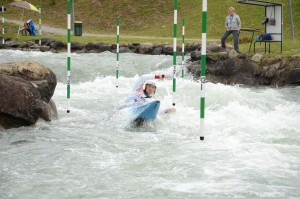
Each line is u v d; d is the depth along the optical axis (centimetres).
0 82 1453
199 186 941
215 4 6272
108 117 1645
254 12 5762
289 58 2709
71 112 1788
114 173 1028
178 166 1079
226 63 2806
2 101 1443
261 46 3362
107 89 2430
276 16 2923
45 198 877
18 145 1268
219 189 924
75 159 1135
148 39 4738
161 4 6894
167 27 6162
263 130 1450
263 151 1206
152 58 3594
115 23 6738
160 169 1059
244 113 1695
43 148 1238
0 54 3681
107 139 1357
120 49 4156
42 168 1059
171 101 1970
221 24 5725
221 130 1467
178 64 3098
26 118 1490
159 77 1698
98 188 932
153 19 6600
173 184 955
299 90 2480
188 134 1431
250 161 1116
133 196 887
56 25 6838
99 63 3189
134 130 1506
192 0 6850
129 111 1563
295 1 5650
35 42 4459
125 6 7012
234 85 2725
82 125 1566
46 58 3372
